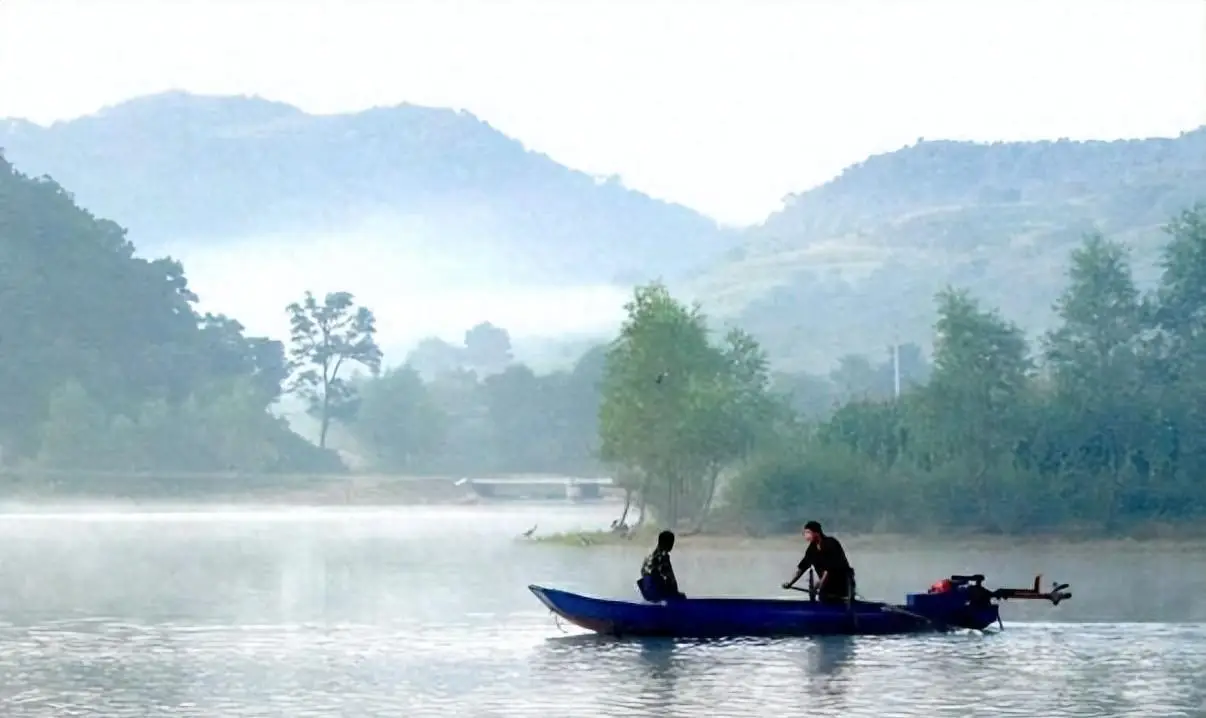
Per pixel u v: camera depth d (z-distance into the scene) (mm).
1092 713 33906
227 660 43312
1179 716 33562
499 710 34469
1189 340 158625
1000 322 147250
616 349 128500
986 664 42031
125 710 34625
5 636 49719
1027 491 126500
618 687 37844
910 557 106938
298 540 124812
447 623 53344
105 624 53469
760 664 42062
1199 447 136625
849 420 136125
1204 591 71188
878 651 44875
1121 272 164250
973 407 133625
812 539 50000
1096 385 146125
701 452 123625
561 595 48031
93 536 132375
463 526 159000
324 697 36438
